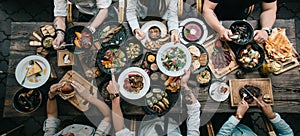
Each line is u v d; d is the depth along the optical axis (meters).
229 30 1.88
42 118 2.57
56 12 1.95
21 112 1.83
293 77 1.90
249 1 1.98
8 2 2.79
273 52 1.93
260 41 1.92
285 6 2.85
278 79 1.90
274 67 1.89
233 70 1.90
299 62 1.95
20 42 1.92
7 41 2.71
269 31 1.96
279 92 1.88
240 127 1.90
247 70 1.89
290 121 2.58
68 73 1.85
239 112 1.81
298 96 1.88
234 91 1.86
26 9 2.79
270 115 1.82
